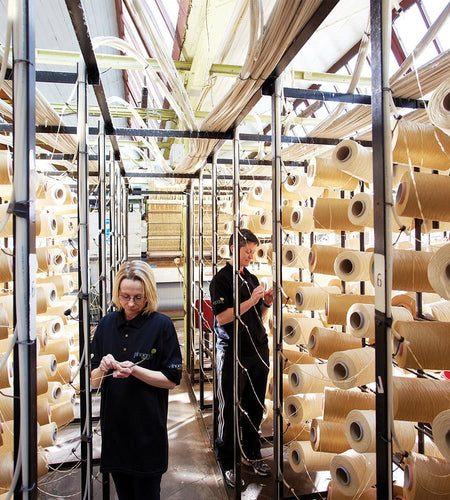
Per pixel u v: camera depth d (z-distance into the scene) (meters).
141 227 6.25
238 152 1.90
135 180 5.16
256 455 2.30
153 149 2.75
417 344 1.02
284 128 2.29
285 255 1.91
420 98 1.59
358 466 1.37
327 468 1.73
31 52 0.80
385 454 0.83
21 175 0.79
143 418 1.40
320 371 1.74
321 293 1.74
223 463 2.34
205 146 2.28
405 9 2.92
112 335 1.48
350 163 1.37
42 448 1.85
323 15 1.04
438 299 1.81
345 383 1.34
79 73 1.39
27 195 0.80
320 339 1.57
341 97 1.58
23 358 0.80
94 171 3.28
